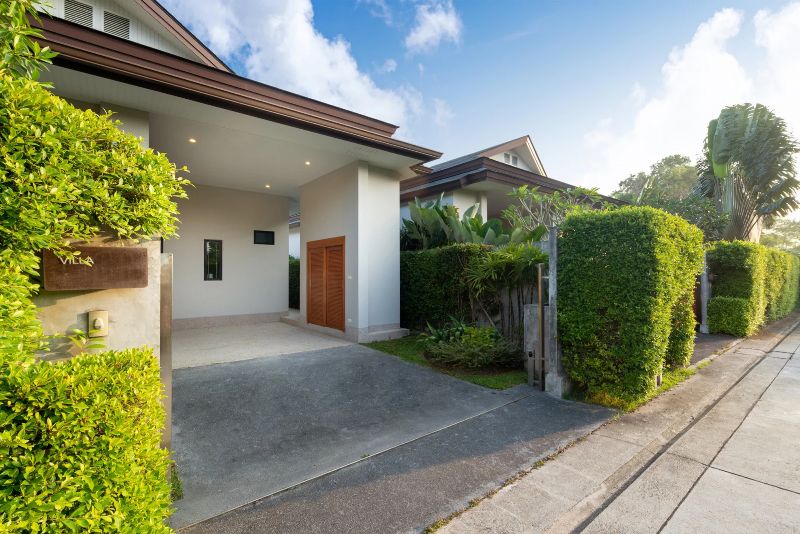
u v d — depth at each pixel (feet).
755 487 7.89
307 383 15.07
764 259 27.84
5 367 4.00
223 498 7.41
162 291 7.20
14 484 3.75
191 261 29.81
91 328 6.01
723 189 38.86
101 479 4.21
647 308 11.82
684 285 14.65
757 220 36.73
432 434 10.48
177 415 11.76
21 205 4.33
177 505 7.16
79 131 5.16
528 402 13.09
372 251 24.47
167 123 17.81
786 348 22.35
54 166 4.75
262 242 33.63
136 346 6.47
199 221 30.27
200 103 15.62
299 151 22.16
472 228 25.21
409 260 26.40
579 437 10.26
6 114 4.39
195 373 16.31
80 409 4.06
